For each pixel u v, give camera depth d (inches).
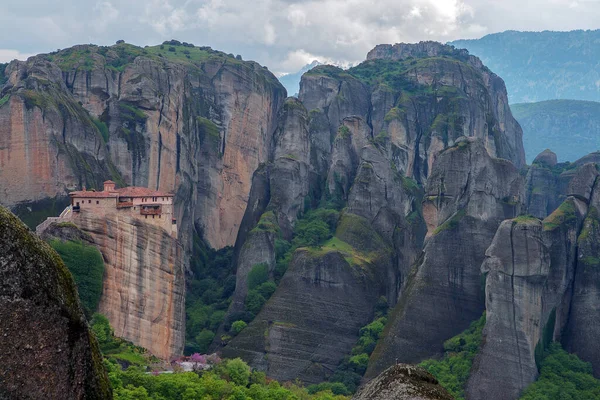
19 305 757.3
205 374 6392.7
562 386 7229.3
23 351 757.3
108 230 7175.2
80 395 777.6
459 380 7396.7
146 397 5280.5
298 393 6678.2
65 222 7037.4
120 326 7150.6
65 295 781.9
